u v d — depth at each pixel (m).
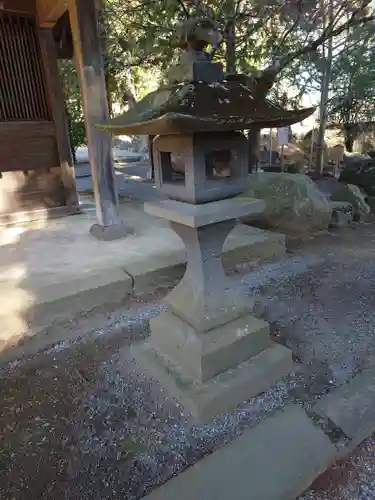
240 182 1.52
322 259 3.21
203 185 1.43
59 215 4.15
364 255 3.26
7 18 3.51
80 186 6.29
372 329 2.15
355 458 1.36
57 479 1.30
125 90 5.53
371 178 4.83
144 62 4.71
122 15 4.23
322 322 2.25
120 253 2.94
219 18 3.50
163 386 1.68
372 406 1.58
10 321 2.13
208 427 1.50
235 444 1.42
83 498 1.23
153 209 1.60
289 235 3.76
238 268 2.99
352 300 2.50
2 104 3.68
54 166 4.08
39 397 1.69
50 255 2.94
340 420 1.52
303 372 1.80
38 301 2.22
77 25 2.76
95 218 4.06
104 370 1.86
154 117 1.25
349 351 1.96
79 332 2.21
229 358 1.67
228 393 1.58
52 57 3.80
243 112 1.32
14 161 3.83
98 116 2.99
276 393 1.68
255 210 1.55
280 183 3.78
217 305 1.68
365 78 4.61
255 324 1.75
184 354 1.68
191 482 1.27
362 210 4.39
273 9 3.64
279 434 1.46
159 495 1.23
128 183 6.36
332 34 3.54
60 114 3.98
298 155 6.59
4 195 3.85
